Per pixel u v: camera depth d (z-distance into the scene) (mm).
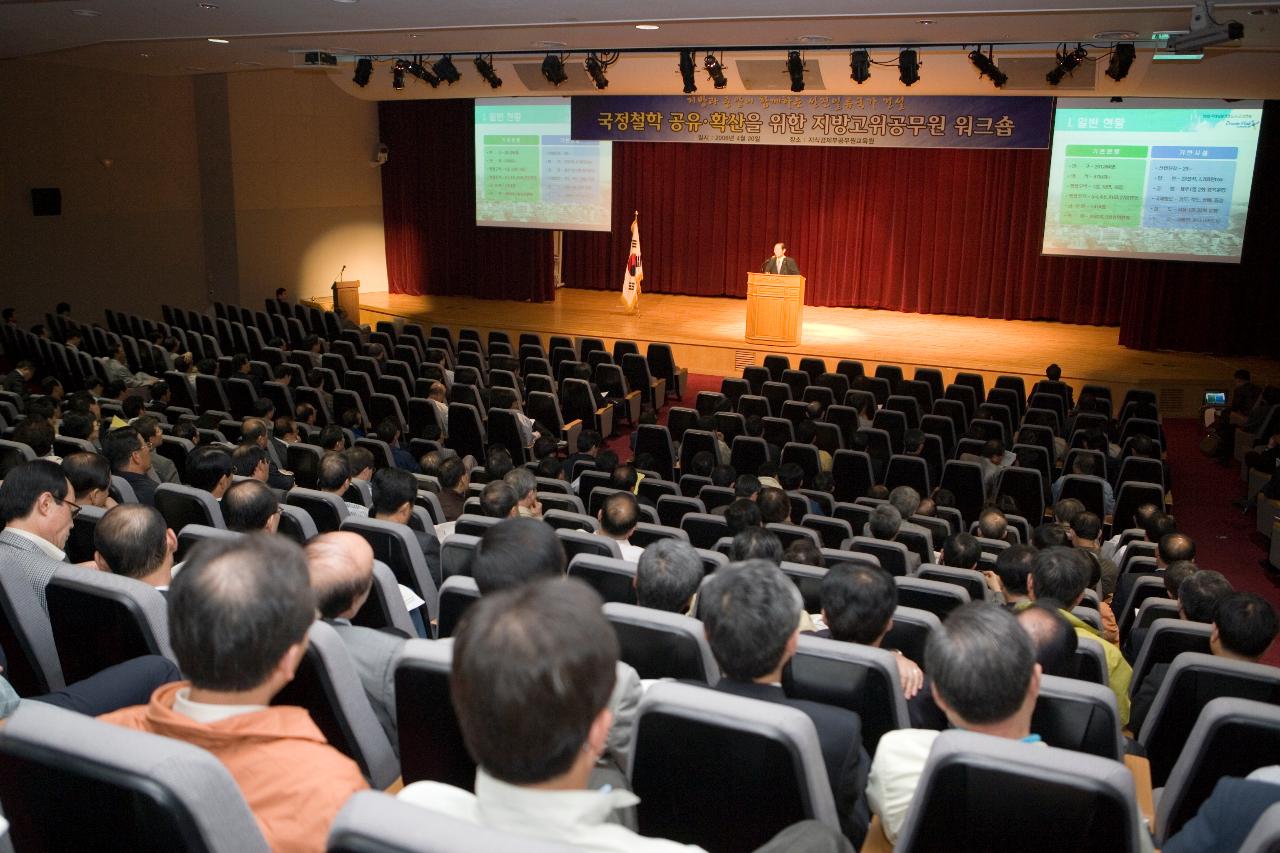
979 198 17031
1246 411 11477
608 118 14617
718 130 14141
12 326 12664
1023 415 11672
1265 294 15266
